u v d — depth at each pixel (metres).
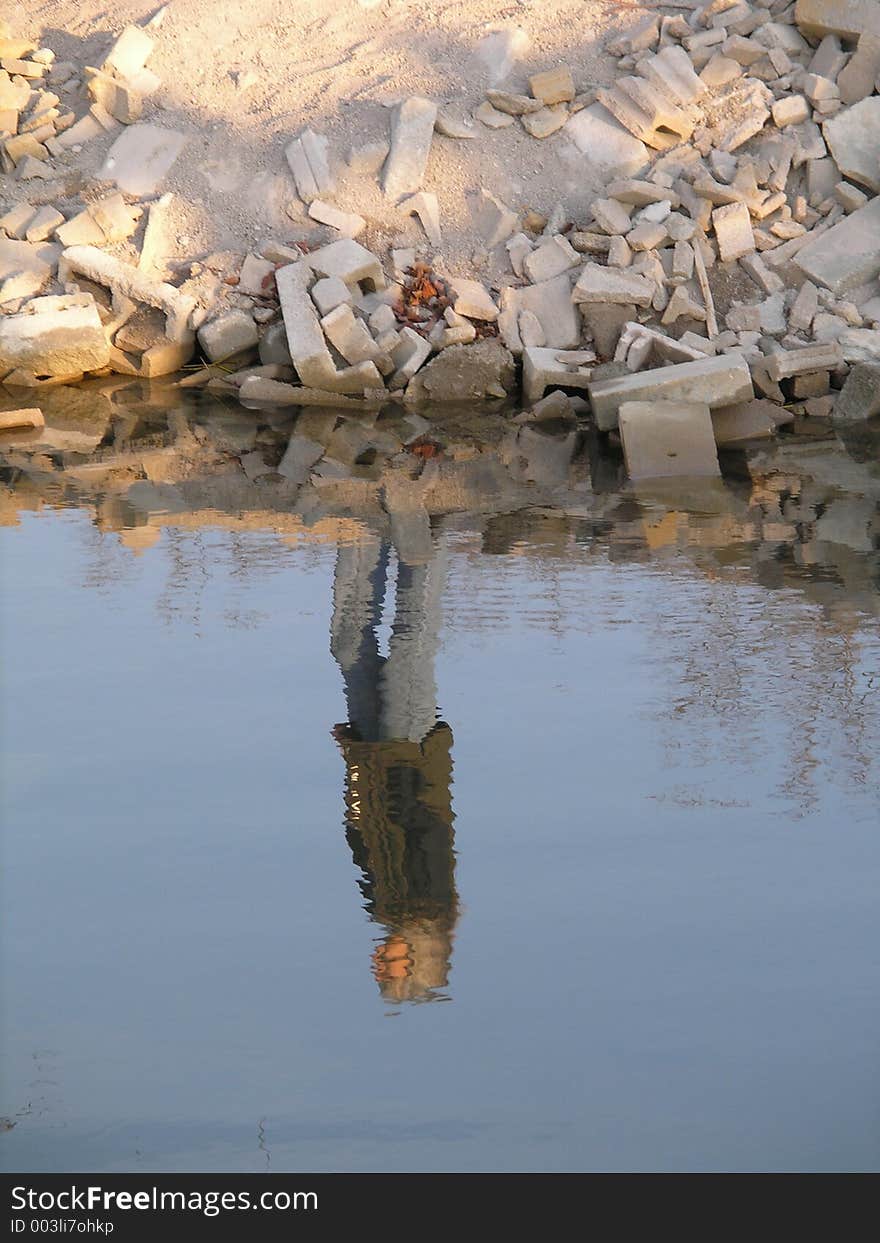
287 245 22.09
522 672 11.52
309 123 23.42
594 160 22.44
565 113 22.81
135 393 21.28
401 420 19.86
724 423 18.70
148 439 18.84
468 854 8.94
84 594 13.23
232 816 9.42
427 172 22.64
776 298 20.81
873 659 11.58
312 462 17.77
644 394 18.52
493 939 8.08
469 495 16.36
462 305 21.09
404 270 21.80
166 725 10.68
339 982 7.74
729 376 18.31
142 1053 7.21
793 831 9.09
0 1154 6.58
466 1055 7.17
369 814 9.41
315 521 15.35
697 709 10.79
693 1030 7.30
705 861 8.79
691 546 14.47
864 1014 7.37
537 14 24.62
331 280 21.06
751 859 8.80
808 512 15.52
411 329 21.11
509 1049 7.21
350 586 13.39
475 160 22.66
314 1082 7.02
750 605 12.79
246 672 11.58
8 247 22.56
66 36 26.12
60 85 25.08
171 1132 6.72
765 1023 7.33
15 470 17.39
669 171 21.98
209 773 9.98
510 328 20.98
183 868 8.81
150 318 22.03
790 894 8.41
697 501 16.06
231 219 22.70
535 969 7.81
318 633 12.34
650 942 8.00
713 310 20.69
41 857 8.94
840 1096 6.86
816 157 21.88
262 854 8.97
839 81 22.34
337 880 8.68
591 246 21.34
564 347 20.83
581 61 23.64
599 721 10.64
